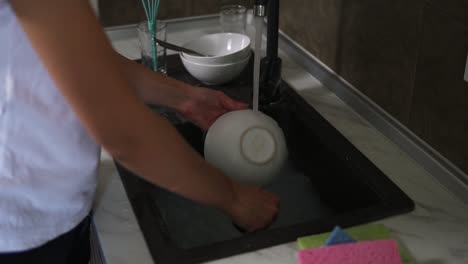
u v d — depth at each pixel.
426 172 1.02
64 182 0.78
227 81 1.31
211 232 1.02
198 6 1.59
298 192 1.14
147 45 1.34
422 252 0.84
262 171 1.00
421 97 1.03
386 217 0.91
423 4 0.98
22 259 0.80
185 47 1.34
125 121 0.64
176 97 1.08
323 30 1.31
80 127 0.75
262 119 1.02
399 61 1.07
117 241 0.87
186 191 0.76
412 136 1.07
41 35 0.58
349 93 1.23
